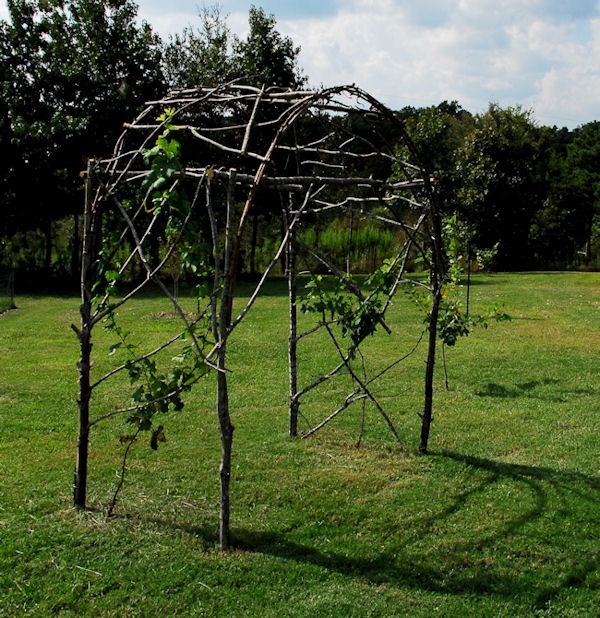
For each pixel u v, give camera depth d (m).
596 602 3.75
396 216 5.26
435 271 5.68
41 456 5.88
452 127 31.14
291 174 17.67
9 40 20.97
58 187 21.78
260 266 28.12
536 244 32.34
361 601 3.68
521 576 3.97
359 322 5.23
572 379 8.95
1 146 20.48
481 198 22.73
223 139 16.97
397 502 4.95
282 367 9.63
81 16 21.02
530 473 5.52
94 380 8.91
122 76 21.50
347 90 4.19
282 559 4.10
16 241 25.84
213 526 4.52
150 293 20.11
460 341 11.62
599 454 6.04
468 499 5.01
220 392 4.07
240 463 5.72
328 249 26.98
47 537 4.29
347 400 6.23
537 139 30.30
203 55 22.20
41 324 14.07
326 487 5.20
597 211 35.00
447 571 4.02
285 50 22.27
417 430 6.71
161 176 3.78
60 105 21.58
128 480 5.33
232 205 3.93
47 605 3.60
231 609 3.60
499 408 7.58
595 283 22.48
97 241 4.79
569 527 4.57
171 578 3.86
